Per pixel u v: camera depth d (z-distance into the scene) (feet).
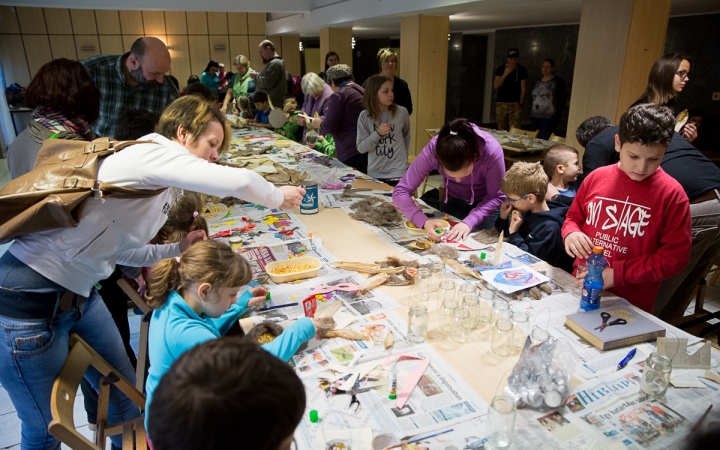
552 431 3.47
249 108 19.40
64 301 4.35
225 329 4.95
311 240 7.17
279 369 2.06
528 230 7.42
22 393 4.36
